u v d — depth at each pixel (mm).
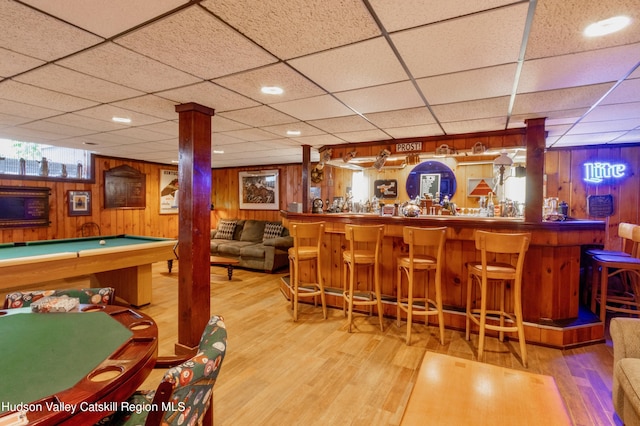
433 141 4121
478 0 1303
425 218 3457
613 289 3951
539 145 3211
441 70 2033
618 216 4688
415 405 1467
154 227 7090
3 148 5008
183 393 1032
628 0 1284
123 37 1632
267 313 3865
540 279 3109
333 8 1360
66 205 5668
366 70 2043
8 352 1236
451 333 3281
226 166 7859
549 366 2645
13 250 3652
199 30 1555
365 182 6520
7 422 833
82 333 1418
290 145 4906
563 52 1772
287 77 2164
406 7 1354
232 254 6449
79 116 3209
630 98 2562
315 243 4293
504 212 4152
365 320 3633
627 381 1718
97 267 3527
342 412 2070
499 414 1404
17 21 1474
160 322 3576
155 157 6371
